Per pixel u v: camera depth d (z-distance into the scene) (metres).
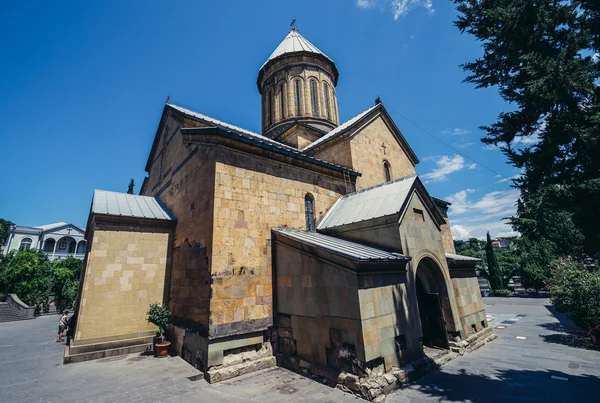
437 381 6.86
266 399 5.91
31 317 23.31
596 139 6.05
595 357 8.44
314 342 7.38
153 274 10.48
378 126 16.03
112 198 11.56
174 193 11.76
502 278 33.50
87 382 7.01
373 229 9.05
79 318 9.08
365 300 6.67
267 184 9.65
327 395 6.08
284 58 20.70
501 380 6.79
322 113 20.08
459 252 53.62
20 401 6.03
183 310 9.18
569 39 6.53
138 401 5.90
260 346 8.07
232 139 8.85
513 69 7.56
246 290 8.12
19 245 46.59
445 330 9.22
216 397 6.02
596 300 10.38
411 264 8.47
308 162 11.02
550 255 25.75
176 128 12.59
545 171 7.23
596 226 6.71
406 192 9.27
